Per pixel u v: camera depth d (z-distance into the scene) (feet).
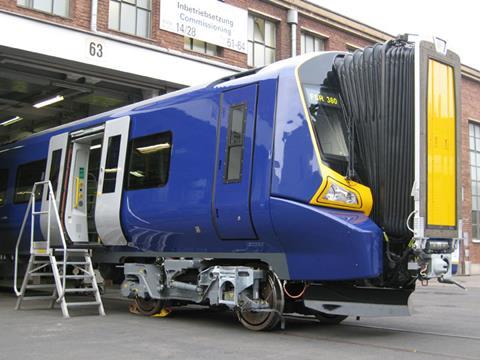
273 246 23.93
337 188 22.63
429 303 41.60
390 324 28.55
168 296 28.81
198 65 48.96
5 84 49.88
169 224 28.02
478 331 26.12
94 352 20.24
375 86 23.76
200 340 22.76
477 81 92.99
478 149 94.27
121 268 35.24
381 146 23.43
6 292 47.65
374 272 21.61
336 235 21.93
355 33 69.87
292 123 23.34
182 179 27.37
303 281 24.09
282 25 62.59
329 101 24.26
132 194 30.35
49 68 43.37
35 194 39.75
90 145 36.96
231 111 25.67
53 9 44.96
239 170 24.64
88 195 37.45
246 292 24.68
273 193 23.13
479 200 94.12
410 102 23.04
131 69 44.73
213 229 25.84
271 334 24.40
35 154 40.93
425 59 22.77
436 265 22.41
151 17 50.29
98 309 33.47
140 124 30.94
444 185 23.17
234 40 55.26
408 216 22.75
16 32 39.14
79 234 35.83
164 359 19.03
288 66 24.26
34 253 32.76
